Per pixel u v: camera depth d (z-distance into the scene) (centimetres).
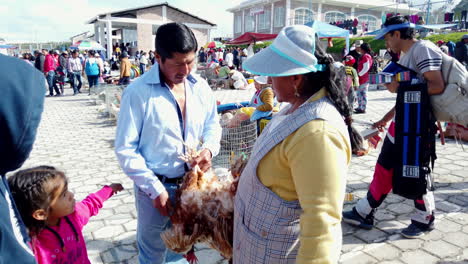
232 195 199
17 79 95
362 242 333
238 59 2553
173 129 218
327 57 151
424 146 294
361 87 941
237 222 172
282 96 161
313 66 146
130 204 432
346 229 358
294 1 3769
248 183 163
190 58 201
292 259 155
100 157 631
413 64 297
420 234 335
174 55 196
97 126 910
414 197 306
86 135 809
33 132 100
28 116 96
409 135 297
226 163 466
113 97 987
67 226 195
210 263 312
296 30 149
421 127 292
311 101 150
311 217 132
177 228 203
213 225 199
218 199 200
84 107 1227
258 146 160
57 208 182
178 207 204
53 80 1551
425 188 300
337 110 153
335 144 136
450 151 604
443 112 290
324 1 3850
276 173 150
